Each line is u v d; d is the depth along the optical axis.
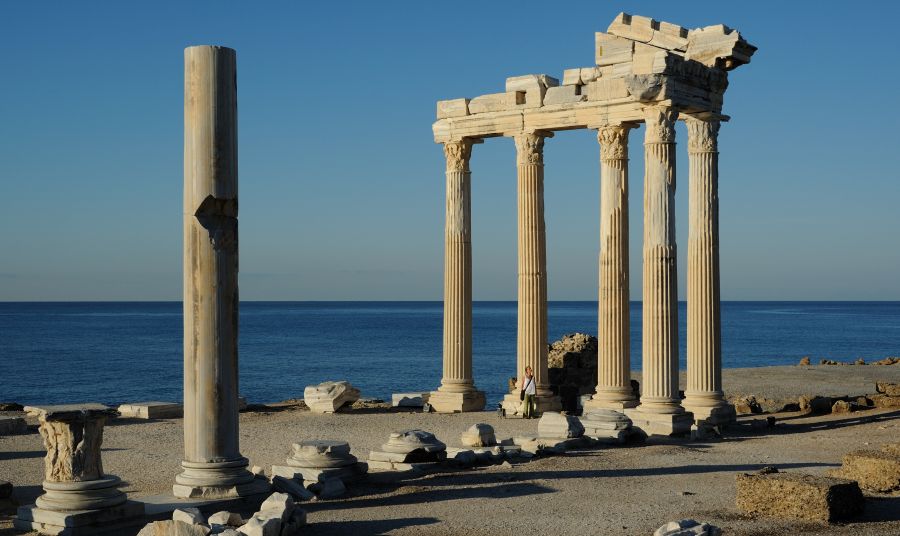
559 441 29.78
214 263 20.75
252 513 19.98
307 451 23.59
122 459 28.81
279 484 22.14
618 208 37.59
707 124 35.53
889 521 19.55
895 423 34.91
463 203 41.91
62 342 145.00
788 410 42.41
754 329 197.75
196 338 20.83
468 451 26.70
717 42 34.78
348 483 23.58
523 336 40.28
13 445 32.25
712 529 17.67
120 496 19.23
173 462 28.23
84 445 19.00
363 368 98.56
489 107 40.66
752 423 35.91
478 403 42.31
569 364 47.75
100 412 19.16
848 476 23.22
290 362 107.00
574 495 22.36
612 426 31.19
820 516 19.47
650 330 33.88
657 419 33.12
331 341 152.62
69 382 80.69
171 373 89.38
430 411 42.09
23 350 124.94
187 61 20.77
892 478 22.47
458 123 41.59
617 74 36.91
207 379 20.81
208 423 20.84
